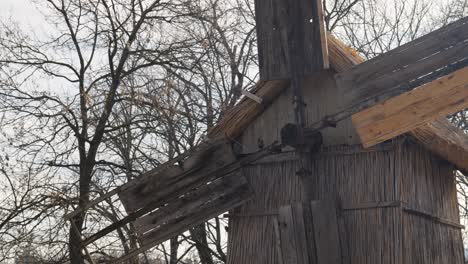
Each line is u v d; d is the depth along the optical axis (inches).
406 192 445.4
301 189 466.3
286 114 476.4
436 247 477.7
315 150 463.8
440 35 414.3
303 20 454.6
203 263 762.8
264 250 466.3
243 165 470.3
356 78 430.3
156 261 785.6
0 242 581.0
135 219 482.6
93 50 641.0
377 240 437.1
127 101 629.0
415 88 416.5
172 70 669.9
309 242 438.0
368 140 421.1
